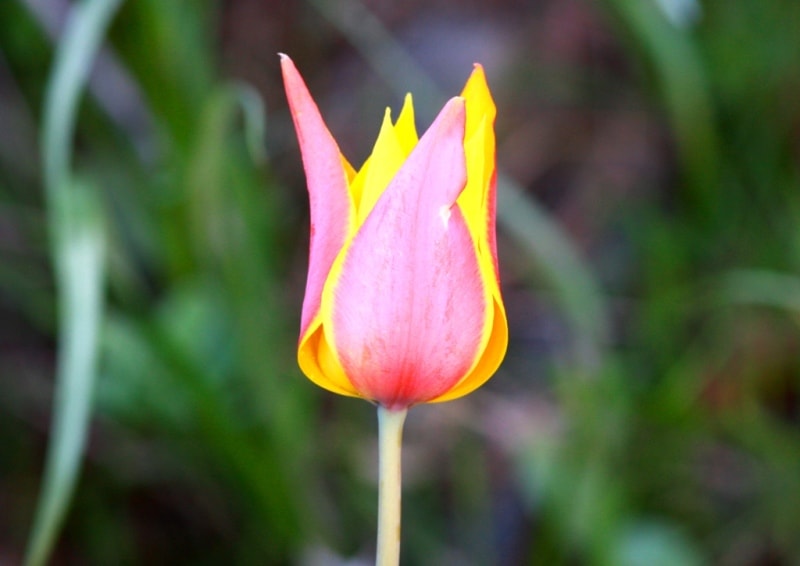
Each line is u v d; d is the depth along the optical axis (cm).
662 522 69
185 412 64
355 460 74
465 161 44
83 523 74
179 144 63
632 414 71
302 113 45
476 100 46
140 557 75
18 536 76
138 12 61
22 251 76
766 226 84
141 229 71
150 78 63
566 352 83
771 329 82
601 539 63
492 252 45
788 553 75
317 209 45
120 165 71
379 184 45
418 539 74
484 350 45
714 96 84
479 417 77
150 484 76
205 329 66
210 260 65
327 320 45
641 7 70
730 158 84
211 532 76
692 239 84
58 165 58
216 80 80
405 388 45
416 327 44
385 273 44
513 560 74
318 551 66
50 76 66
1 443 77
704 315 81
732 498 78
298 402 66
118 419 68
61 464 56
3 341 80
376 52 75
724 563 75
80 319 57
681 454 74
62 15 67
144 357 61
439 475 78
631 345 83
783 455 78
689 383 73
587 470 65
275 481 63
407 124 46
